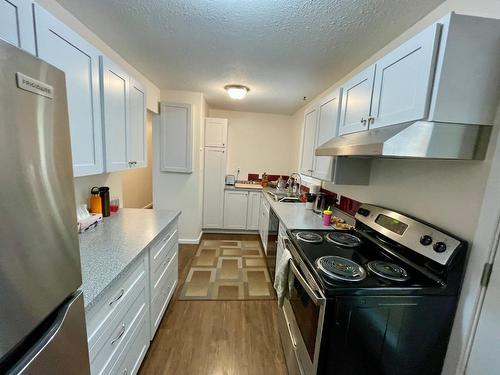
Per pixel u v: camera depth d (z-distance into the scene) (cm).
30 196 54
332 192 250
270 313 212
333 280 106
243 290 244
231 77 249
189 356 162
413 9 125
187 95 320
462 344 101
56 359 62
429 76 90
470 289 99
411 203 136
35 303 55
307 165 249
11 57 47
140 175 520
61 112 64
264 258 320
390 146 93
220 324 195
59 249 63
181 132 321
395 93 111
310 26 147
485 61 88
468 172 101
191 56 202
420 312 103
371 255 138
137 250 133
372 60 180
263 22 145
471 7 103
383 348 104
